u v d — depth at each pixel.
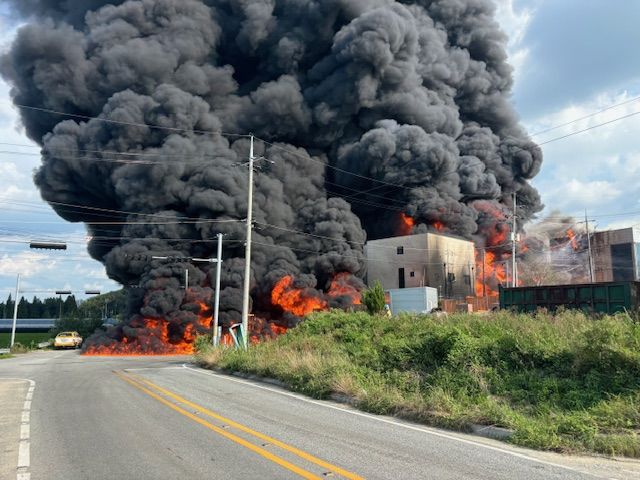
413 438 8.49
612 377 10.37
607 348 10.84
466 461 7.05
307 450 7.65
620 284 19.77
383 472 6.52
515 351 12.77
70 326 81.94
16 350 49.69
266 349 21.84
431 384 12.16
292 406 11.81
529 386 11.17
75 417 10.78
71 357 39.81
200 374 19.92
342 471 6.55
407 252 59.16
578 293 20.88
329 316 26.41
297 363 15.98
